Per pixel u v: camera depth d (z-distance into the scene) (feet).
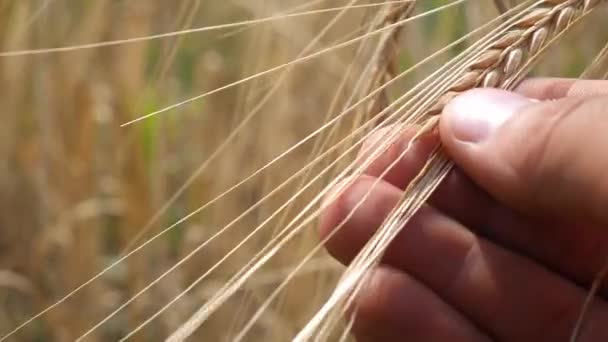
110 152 1.43
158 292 1.34
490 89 0.76
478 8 1.14
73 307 1.36
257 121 1.33
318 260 1.13
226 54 1.47
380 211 0.80
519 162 0.74
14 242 1.42
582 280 0.82
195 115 1.46
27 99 1.44
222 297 0.69
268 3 1.22
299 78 1.32
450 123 0.75
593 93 0.87
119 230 1.47
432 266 0.81
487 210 0.81
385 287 0.81
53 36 1.41
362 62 0.90
